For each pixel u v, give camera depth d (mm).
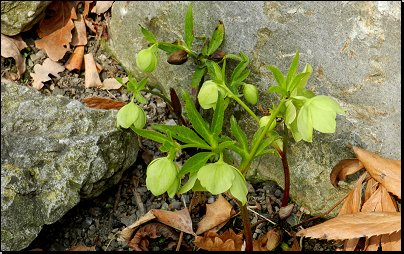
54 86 817
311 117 541
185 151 773
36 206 645
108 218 710
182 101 793
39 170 655
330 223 614
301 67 709
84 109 710
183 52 701
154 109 813
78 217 708
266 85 728
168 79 796
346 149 692
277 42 719
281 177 731
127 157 719
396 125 675
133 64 832
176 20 778
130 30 818
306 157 712
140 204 719
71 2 865
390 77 676
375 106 681
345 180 692
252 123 744
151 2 791
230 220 713
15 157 654
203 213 722
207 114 781
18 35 840
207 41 759
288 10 712
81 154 668
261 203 731
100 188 704
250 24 731
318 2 700
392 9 676
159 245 688
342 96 692
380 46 678
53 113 702
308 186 713
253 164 748
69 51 854
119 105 783
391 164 637
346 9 689
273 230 668
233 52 742
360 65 685
